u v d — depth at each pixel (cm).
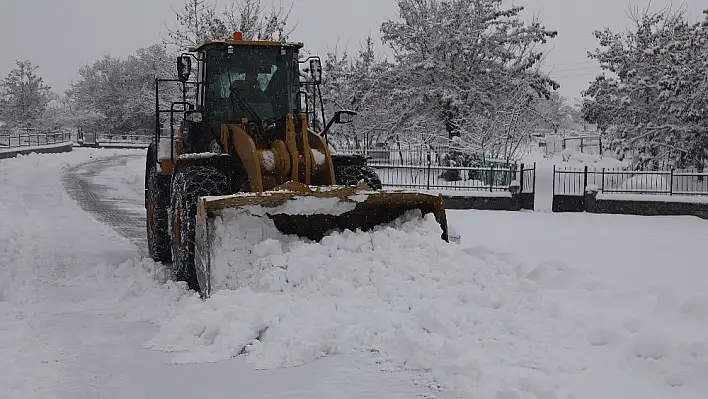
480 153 2362
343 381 500
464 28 2603
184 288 764
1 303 723
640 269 962
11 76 6469
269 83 871
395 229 725
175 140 945
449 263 674
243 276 676
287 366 533
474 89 2562
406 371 514
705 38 2272
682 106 2256
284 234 721
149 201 1030
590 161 2769
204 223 685
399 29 2691
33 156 3516
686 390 456
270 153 767
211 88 859
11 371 522
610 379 476
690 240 1279
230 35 2239
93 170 2717
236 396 482
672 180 1919
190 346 582
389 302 626
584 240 1280
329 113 2822
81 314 690
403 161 2322
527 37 2602
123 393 490
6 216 1369
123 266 898
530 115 2553
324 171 784
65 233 1220
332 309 607
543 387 461
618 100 2478
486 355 521
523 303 616
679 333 532
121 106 6400
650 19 2564
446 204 1928
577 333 551
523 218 1706
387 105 2698
